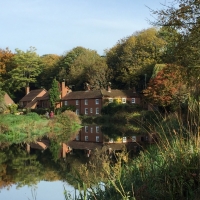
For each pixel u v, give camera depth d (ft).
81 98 188.34
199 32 40.34
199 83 39.32
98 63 213.46
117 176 23.59
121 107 158.71
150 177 21.24
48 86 261.85
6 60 258.16
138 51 194.90
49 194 32.55
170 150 22.09
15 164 51.49
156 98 108.58
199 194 18.03
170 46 45.98
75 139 90.33
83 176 25.48
